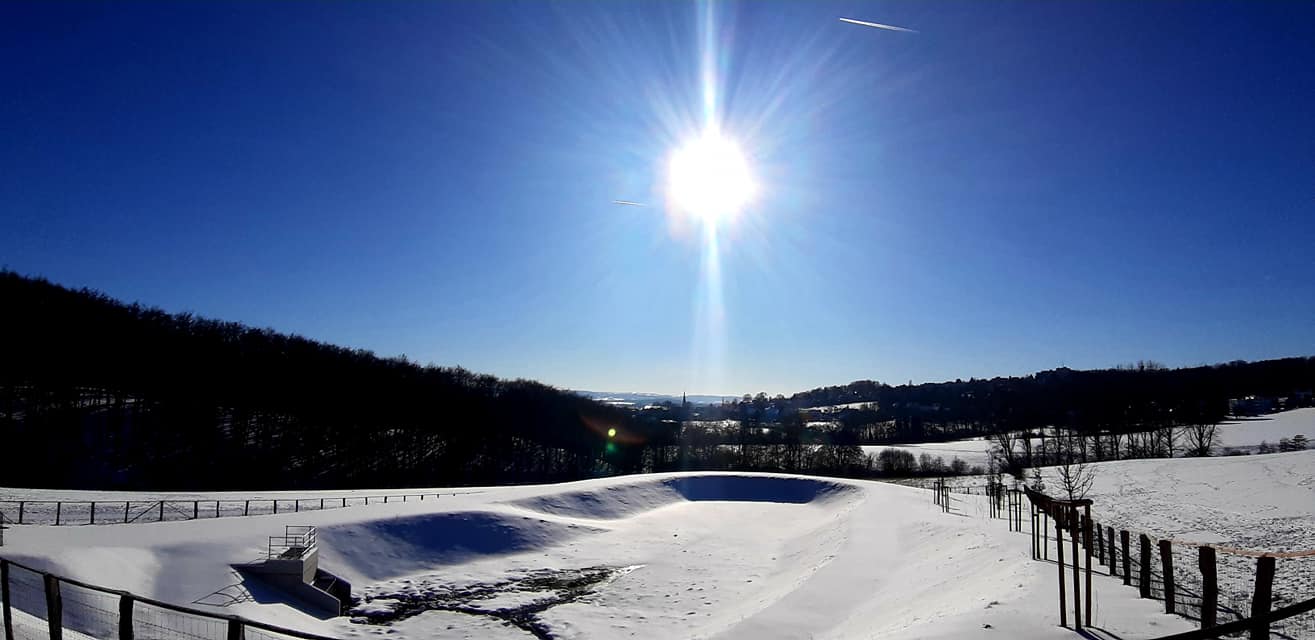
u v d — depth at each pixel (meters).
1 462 64.88
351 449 92.12
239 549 27.94
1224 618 12.10
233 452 80.88
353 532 33.53
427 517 37.44
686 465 111.38
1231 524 31.27
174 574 24.88
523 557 36.72
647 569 34.94
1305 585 17.00
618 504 53.75
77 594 20.02
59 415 75.25
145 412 81.81
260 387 92.94
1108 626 11.97
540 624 25.72
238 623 7.36
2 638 10.01
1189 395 115.00
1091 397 122.88
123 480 68.56
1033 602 14.06
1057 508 12.74
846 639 17.08
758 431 137.25
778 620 20.58
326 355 106.75
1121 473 61.34
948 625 12.91
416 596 29.25
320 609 26.23
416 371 118.44
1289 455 62.88
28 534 26.33
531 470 102.81
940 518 38.16
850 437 135.12
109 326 86.81
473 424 109.38
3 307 76.94
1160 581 16.11
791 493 65.19
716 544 42.03
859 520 40.19
